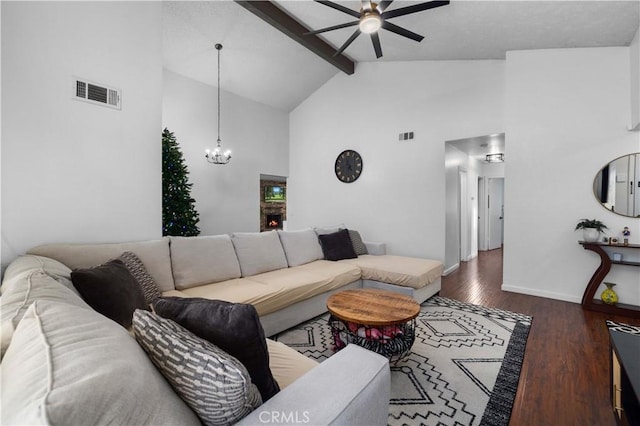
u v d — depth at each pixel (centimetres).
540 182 359
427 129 470
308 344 231
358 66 548
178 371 67
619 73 315
